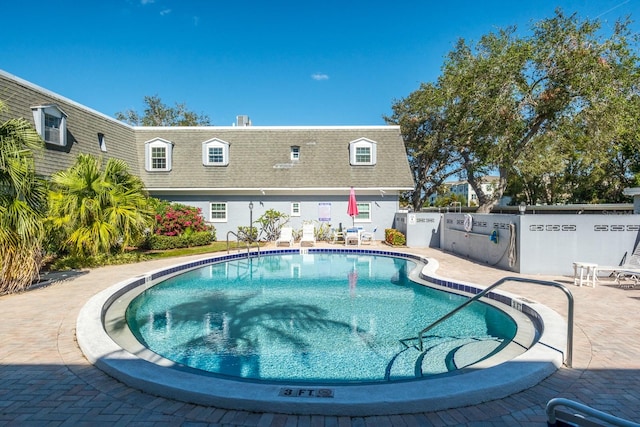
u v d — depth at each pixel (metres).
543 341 4.97
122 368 4.09
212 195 21.72
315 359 5.62
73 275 10.59
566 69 17.38
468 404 3.54
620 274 9.41
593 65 16.66
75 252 12.22
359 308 8.46
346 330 6.98
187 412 3.43
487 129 19.73
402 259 15.41
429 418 3.34
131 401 3.63
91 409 3.47
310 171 21.73
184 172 21.59
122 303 8.17
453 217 15.98
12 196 8.34
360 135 23.16
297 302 8.98
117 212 12.48
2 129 8.06
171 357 5.70
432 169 34.03
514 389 3.77
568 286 9.08
